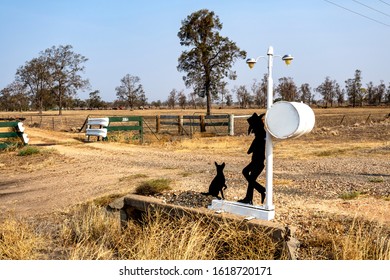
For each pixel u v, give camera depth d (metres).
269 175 5.56
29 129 29.98
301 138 25.50
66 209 9.16
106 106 156.12
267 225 5.21
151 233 5.82
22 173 14.62
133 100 144.12
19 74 93.31
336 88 134.62
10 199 10.75
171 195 7.35
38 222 8.24
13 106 127.94
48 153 18.22
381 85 131.88
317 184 10.01
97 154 18.33
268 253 5.02
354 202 7.61
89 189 11.17
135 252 5.90
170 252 5.33
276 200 8.02
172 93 156.38
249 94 141.62
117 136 23.58
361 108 109.88
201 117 29.89
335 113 70.62
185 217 6.02
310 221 6.23
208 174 12.30
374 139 23.77
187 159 16.55
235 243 5.29
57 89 90.94
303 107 5.36
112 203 8.79
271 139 5.55
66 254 6.23
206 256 5.32
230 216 5.64
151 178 11.83
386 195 8.23
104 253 5.73
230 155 17.72
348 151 17.75
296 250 5.07
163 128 36.47
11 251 6.18
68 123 51.19
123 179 12.06
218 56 53.38
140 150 19.83
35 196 10.93
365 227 5.92
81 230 7.11
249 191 5.87
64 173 14.13
